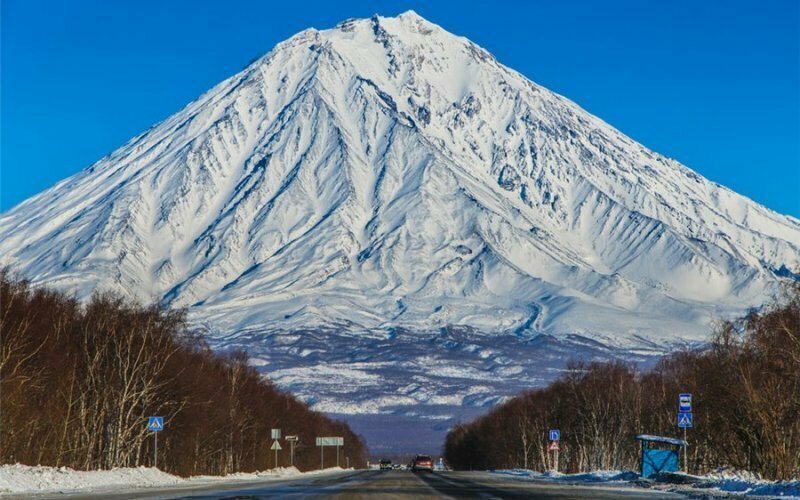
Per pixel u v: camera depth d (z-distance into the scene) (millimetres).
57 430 99500
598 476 109500
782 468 89625
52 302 108062
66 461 102312
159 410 119188
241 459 162875
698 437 122812
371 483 93812
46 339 98375
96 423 105562
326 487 82500
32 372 95688
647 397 168000
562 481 103688
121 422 107250
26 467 80562
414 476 127562
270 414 187125
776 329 92062
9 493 65312
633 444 165000
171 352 115438
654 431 157625
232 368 159375
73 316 111250
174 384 121812
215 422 141875
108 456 103375
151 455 125250
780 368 91062
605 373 183625
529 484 92500
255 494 67750
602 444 172625
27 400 93500
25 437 93062
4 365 90438
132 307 117438
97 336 107625
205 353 150500
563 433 192875
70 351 106562
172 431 124938
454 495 67375
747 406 93000
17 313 96875
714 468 119312
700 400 108938
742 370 93062
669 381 153250
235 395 153250
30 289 110125
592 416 175125
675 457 94750
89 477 84500
